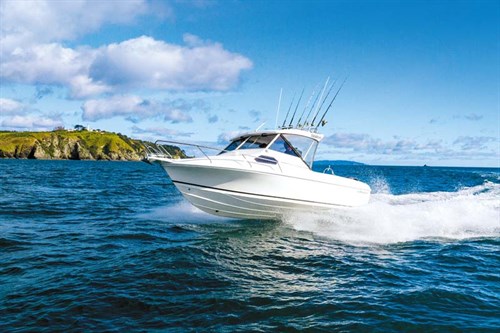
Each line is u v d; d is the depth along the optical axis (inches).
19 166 2343.8
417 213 477.1
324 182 445.4
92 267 258.2
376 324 183.0
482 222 442.6
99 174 1708.9
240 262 283.6
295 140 453.4
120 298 204.2
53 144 5068.9
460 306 206.1
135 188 974.4
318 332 173.9
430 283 243.0
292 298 213.3
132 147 6136.8
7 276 237.9
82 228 401.7
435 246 344.8
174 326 175.0
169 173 409.1
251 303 204.4
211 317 185.9
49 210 527.5
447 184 1294.3
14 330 167.8
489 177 1818.4
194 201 423.8
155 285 225.1
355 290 228.8
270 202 420.2
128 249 311.4
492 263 291.7
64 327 171.2
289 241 356.5
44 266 259.1
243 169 390.0
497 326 183.0
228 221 454.3
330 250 326.0
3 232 367.6
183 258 283.4
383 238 372.8
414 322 185.8
